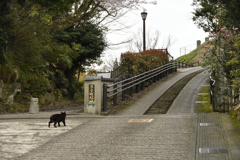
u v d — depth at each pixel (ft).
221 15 42.09
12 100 50.96
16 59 53.31
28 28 46.03
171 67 80.12
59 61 67.15
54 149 19.94
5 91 49.75
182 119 29.37
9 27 41.32
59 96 71.10
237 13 38.63
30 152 19.30
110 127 27.20
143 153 18.13
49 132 25.77
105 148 19.74
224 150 17.92
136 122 29.27
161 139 21.49
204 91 49.21
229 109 31.50
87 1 57.57
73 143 21.47
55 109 56.75
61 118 28.68
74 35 73.36
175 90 52.39
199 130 23.67
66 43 72.33
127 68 53.93
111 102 43.88
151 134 23.31
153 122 28.76
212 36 32.14
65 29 64.18
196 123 26.73
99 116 34.96
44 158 17.92
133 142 21.02
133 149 19.16
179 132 23.50
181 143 20.11
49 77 67.21
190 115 31.78
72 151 19.30
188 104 39.99
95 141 21.83
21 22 44.88
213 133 22.43
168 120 29.35
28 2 44.04
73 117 34.83
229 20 39.14
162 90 52.70
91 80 38.06
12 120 33.76
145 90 52.70
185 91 50.67
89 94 37.99
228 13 39.78
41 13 47.96
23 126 29.07
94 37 74.59
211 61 32.50
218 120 27.35
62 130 26.68
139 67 56.08
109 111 37.93
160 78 67.21
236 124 24.57
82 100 85.87
